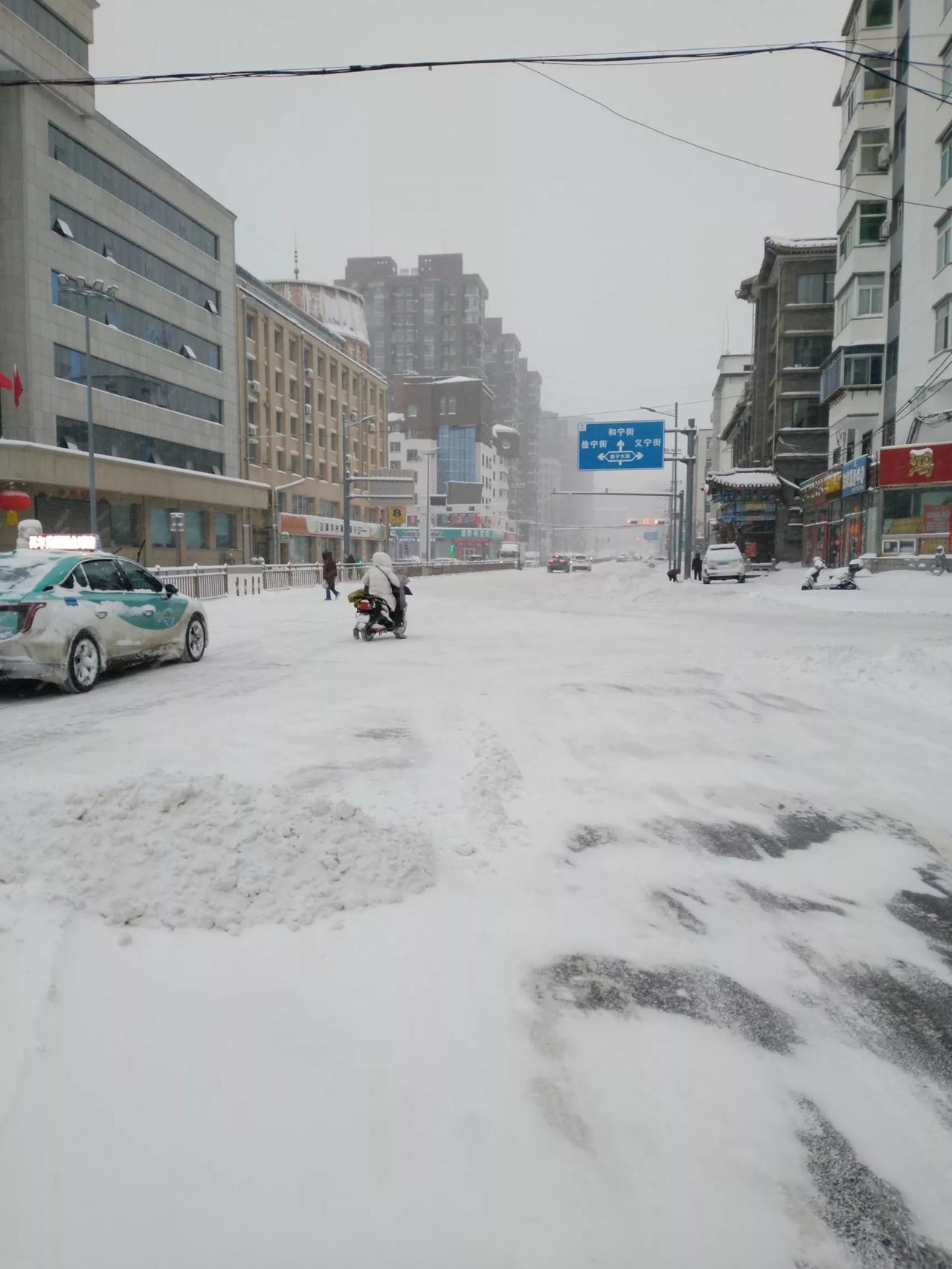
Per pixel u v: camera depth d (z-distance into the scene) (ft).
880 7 100.94
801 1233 5.36
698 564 130.62
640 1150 6.06
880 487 92.99
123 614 30.48
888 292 104.06
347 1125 6.19
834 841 13.34
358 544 224.74
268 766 17.01
